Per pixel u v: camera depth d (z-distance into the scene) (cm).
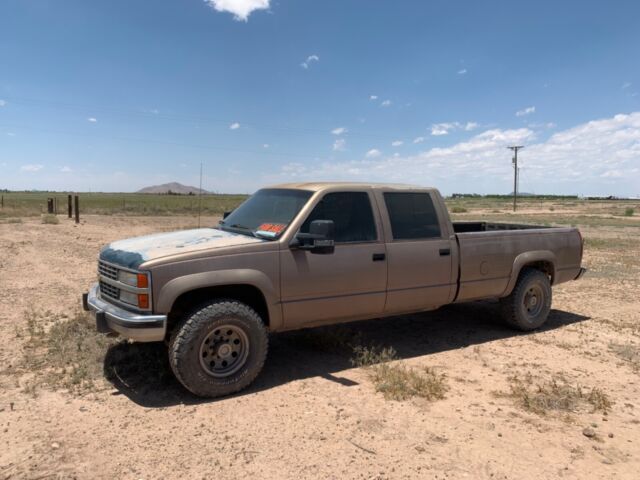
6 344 574
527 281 659
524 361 557
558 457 353
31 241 1620
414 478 324
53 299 812
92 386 462
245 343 458
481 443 371
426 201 586
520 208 7662
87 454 348
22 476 319
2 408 416
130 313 436
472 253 608
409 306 570
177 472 328
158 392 455
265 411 419
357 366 532
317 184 544
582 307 829
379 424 398
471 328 688
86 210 3681
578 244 723
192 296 471
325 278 501
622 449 366
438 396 452
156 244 480
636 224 3462
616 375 516
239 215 581
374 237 536
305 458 346
